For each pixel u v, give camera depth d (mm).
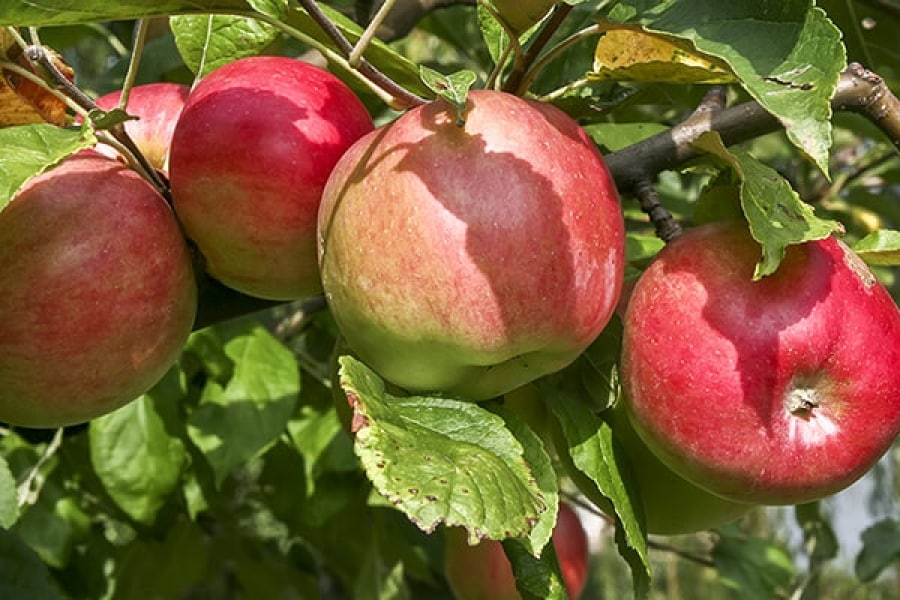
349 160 547
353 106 589
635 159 625
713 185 624
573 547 877
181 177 575
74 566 888
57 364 558
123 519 858
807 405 553
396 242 527
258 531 1132
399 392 566
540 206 527
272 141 569
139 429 775
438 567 981
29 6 535
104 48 1156
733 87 819
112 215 562
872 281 567
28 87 580
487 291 525
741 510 626
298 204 572
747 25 532
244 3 557
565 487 1058
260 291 598
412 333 534
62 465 846
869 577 945
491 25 649
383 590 918
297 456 865
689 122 628
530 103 549
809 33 520
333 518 906
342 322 549
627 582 1455
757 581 955
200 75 660
